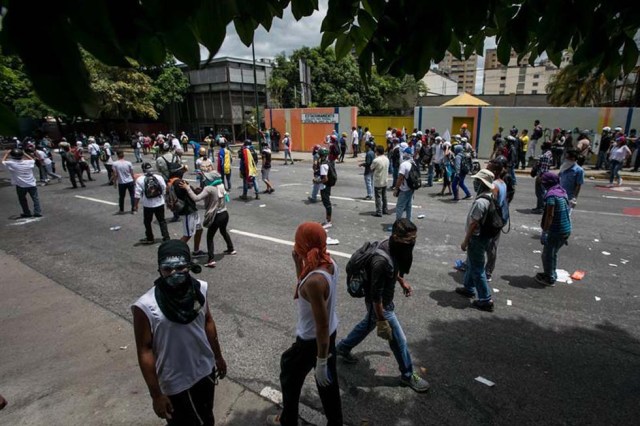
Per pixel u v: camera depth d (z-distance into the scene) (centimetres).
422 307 502
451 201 1090
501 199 506
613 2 148
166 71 3269
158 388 238
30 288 581
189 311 243
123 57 89
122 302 534
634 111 1792
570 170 695
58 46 77
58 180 1619
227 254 699
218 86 3347
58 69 77
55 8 76
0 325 479
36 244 787
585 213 948
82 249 750
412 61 141
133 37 87
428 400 343
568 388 356
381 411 331
